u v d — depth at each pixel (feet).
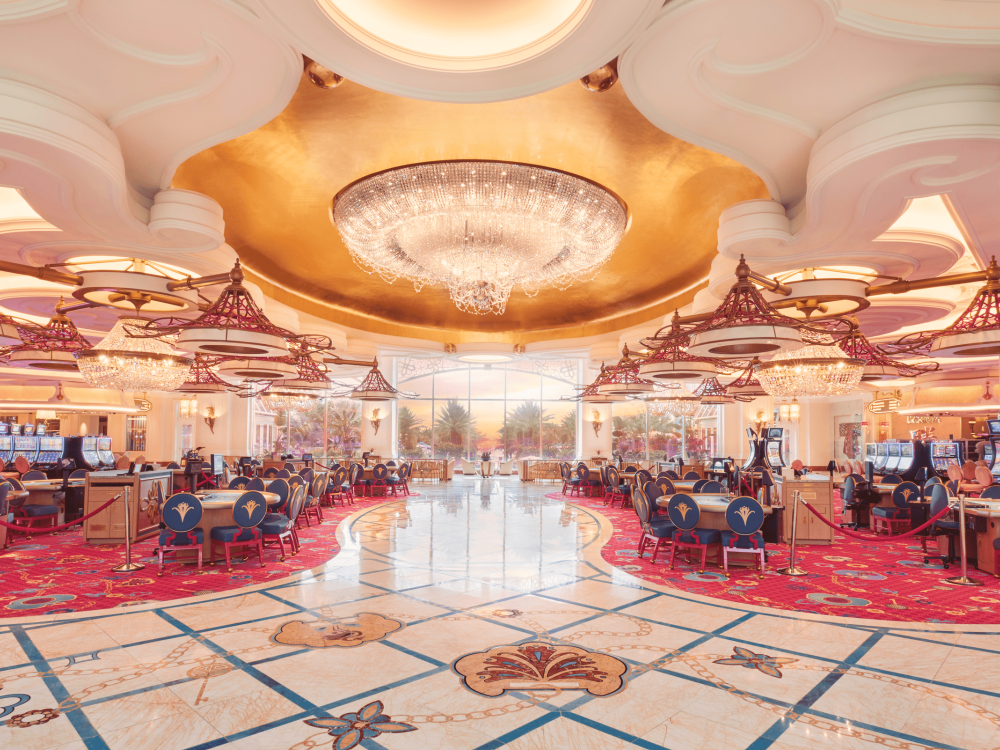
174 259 19.11
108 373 19.57
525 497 47.34
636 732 9.20
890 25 9.86
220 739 8.94
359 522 32.68
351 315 41.32
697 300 26.35
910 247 17.48
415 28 12.34
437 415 69.92
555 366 70.03
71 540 26.16
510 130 17.63
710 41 10.59
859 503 31.27
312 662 12.00
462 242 21.48
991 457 40.52
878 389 46.88
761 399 60.18
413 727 9.32
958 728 9.36
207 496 23.36
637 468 49.19
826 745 8.82
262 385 43.93
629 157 19.02
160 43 10.71
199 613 15.37
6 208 17.85
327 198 22.27
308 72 14.49
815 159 13.32
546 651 12.68
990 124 11.09
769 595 17.56
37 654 12.41
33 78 11.51
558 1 11.60
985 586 18.81
